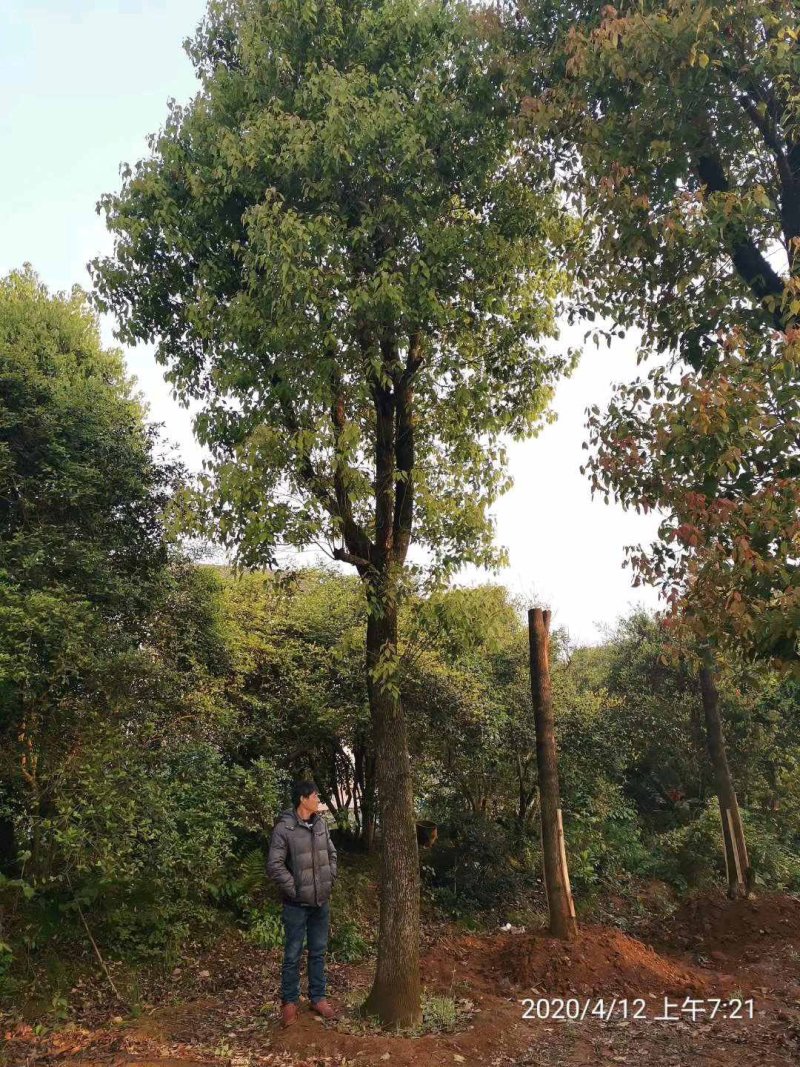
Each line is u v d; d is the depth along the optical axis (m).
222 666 10.16
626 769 16.69
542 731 9.21
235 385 6.74
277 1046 5.60
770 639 4.47
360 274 6.79
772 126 6.01
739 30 5.62
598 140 6.49
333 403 6.79
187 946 8.01
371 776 11.70
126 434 9.10
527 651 13.47
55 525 8.14
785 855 14.77
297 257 6.24
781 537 4.50
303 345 6.36
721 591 4.65
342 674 10.84
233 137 6.67
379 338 6.76
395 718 6.76
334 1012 6.35
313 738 10.98
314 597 11.74
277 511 6.23
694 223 5.77
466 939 9.09
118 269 7.27
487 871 11.23
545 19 7.11
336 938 8.70
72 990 6.71
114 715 7.68
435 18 7.27
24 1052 5.45
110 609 8.47
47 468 7.98
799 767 16.66
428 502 7.39
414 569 6.95
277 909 8.80
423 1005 6.44
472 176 7.18
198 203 6.95
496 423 7.88
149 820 7.14
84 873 7.14
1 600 6.99
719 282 6.19
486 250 7.14
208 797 8.45
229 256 7.21
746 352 5.19
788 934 9.29
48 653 7.05
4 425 7.81
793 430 4.72
